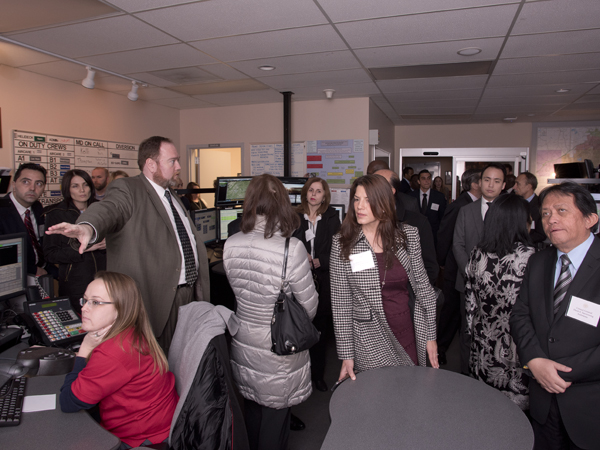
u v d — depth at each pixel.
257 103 5.83
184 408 1.32
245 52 3.54
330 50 3.47
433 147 8.00
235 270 1.69
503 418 1.24
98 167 4.84
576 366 1.38
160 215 1.88
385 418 1.24
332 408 1.31
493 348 1.79
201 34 3.10
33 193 2.67
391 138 7.60
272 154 5.84
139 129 5.55
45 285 2.04
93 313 1.35
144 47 3.40
